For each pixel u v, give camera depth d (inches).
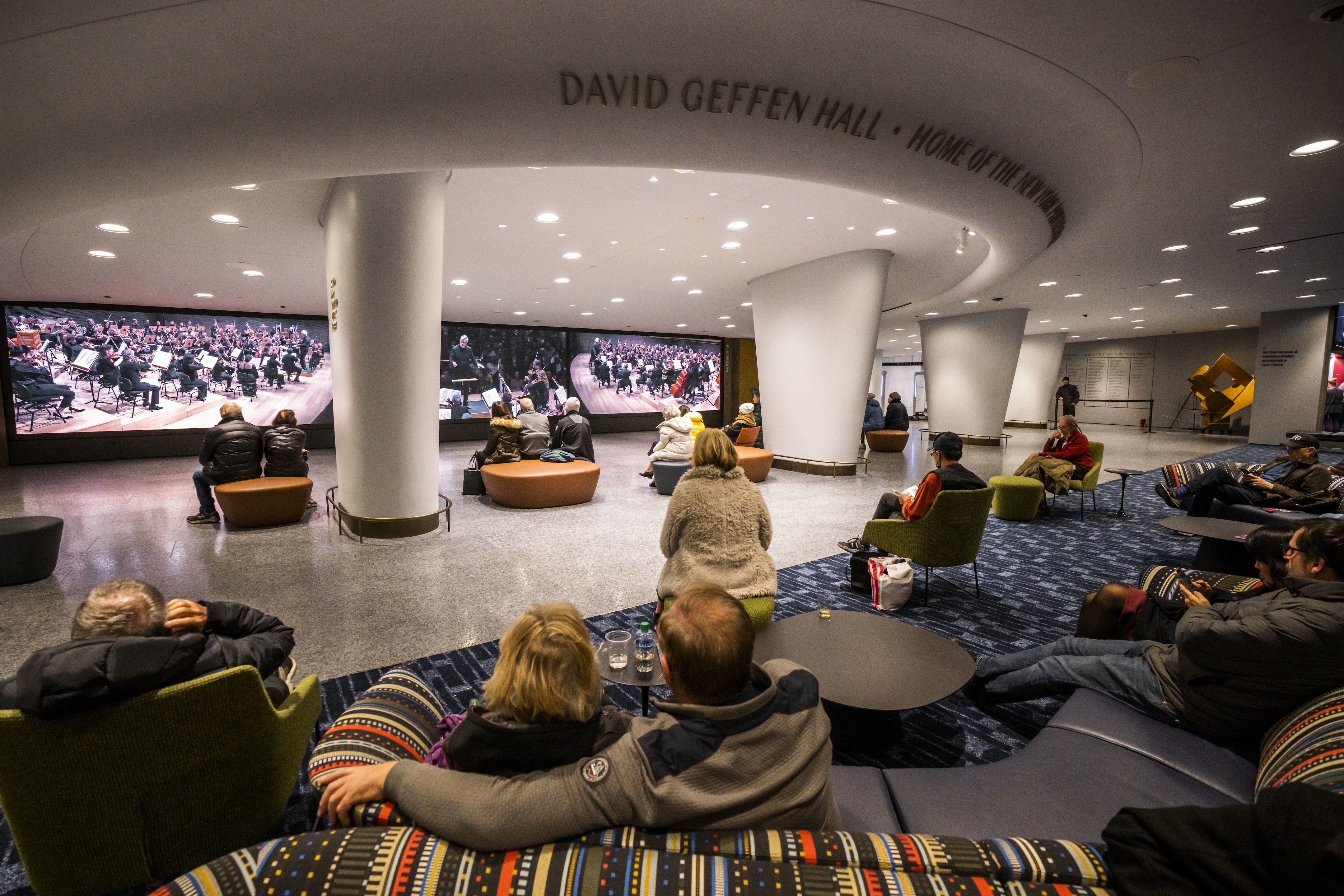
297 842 38.0
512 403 687.7
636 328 732.7
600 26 106.1
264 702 66.3
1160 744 75.2
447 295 474.3
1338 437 554.3
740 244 314.8
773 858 37.2
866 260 337.1
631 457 509.0
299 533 244.5
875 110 136.0
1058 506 305.9
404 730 63.3
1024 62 122.3
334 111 123.8
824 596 173.0
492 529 251.3
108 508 299.4
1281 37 115.4
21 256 306.2
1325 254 317.1
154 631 67.4
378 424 224.1
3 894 71.5
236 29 99.5
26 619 157.6
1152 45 117.7
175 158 137.3
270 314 546.3
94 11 91.8
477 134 135.9
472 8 99.8
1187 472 253.8
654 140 143.3
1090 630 115.1
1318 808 34.3
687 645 47.3
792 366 390.0
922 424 1002.1
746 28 108.4
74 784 58.3
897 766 94.7
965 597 173.5
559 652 46.4
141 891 68.5
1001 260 292.4
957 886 35.9
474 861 37.1
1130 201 225.0
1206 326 715.4
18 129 121.0
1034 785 67.2
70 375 480.7
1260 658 70.9
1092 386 946.1
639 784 39.6
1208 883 34.3
